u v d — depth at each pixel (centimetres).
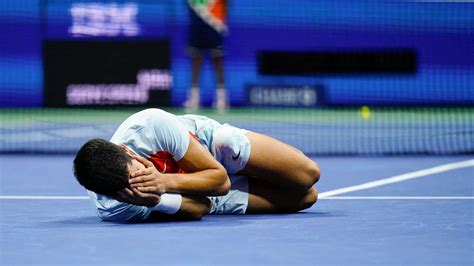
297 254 433
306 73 2020
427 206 657
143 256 429
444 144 1377
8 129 1582
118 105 1988
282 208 613
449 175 920
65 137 1446
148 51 1980
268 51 2012
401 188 799
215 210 600
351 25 2006
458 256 428
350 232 515
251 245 464
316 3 2006
